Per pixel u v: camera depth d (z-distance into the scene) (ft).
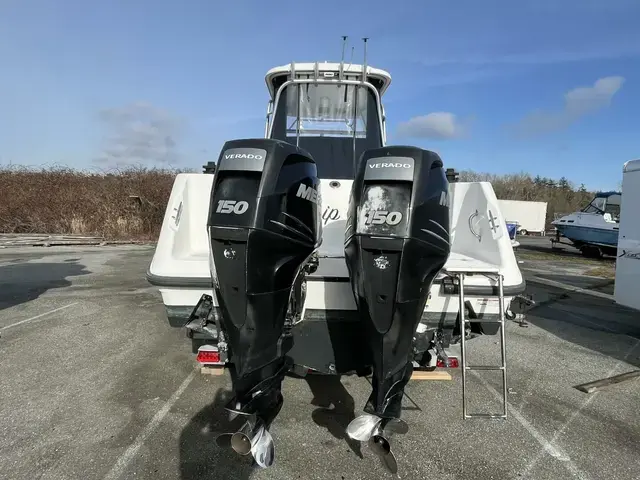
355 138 15.06
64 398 10.80
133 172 55.77
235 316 6.93
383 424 6.84
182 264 9.39
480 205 10.95
